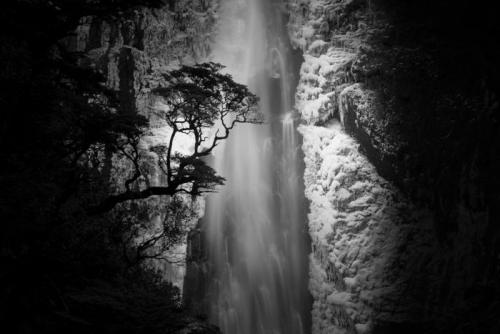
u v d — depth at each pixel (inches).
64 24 502.6
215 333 572.4
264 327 1636.3
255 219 1738.4
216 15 1830.7
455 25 1456.7
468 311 1212.5
